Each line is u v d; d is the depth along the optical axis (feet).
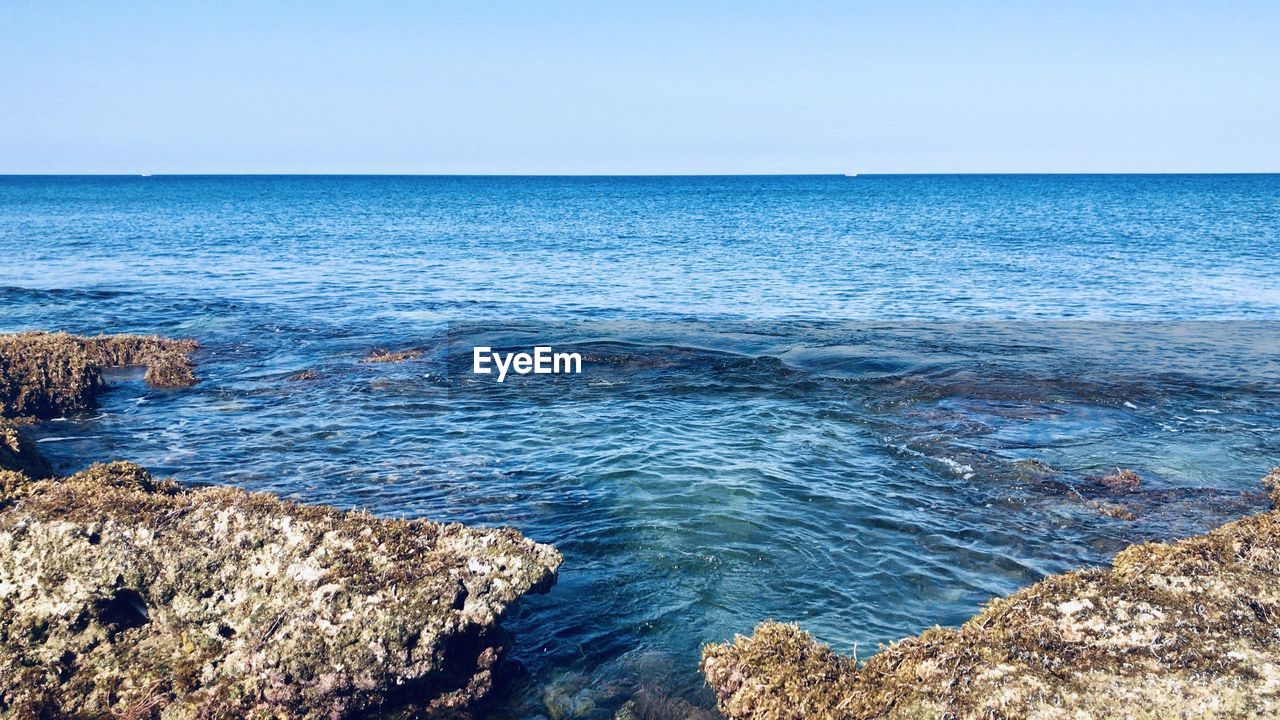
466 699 26.40
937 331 89.10
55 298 112.27
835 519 40.09
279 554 27.40
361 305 110.42
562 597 33.09
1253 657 22.62
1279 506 39.65
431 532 29.37
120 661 26.08
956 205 383.04
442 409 59.72
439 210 364.38
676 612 32.09
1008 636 24.39
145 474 35.27
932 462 47.70
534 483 45.09
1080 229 229.86
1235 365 71.46
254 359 76.84
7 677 25.03
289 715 24.62
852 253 172.86
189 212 340.18
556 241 206.80
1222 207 332.39
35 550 26.96
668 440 52.34
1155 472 45.88
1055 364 71.72
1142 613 24.49
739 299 116.47
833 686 24.27
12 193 568.41
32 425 55.93
